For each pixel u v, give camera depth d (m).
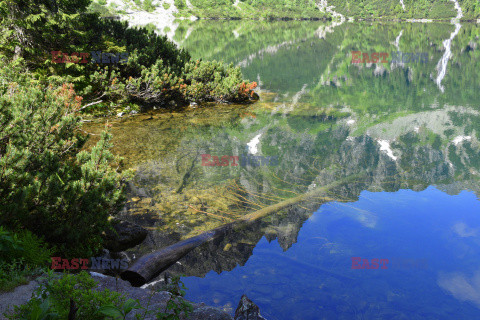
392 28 100.25
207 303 4.64
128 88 15.09
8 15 13.00
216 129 13.27
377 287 4.95
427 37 65.62
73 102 7.67
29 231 5.00
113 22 19.00
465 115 16.09
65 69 13.60
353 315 4.41
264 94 20.55
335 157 10.79
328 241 6.18
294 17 174.38
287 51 43.28
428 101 19.25
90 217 5.50
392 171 9.70
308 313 4.46
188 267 5.48
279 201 7.77
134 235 6.15
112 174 6.45
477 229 6.58
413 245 6.07
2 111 6.08
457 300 4.70
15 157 5.33
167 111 15.65
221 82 18.62
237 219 6.88
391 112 16.67
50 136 6.68
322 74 28.25
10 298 3.83
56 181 5.52
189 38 57.22
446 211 7.35
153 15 146.50
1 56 12.80
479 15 168.00
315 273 5.29
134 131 12.34
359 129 13.86
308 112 16.56
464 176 9.38
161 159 9.98
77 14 13.32
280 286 4.97
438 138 12.82
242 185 8.59
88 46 14.88
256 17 169.75
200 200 7.72
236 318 3.98
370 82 25.33
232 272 5.34
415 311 4.51
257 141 12.12
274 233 6.45
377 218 7.02
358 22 151.38
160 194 7.93
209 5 173.38
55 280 3.34
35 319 2.67
